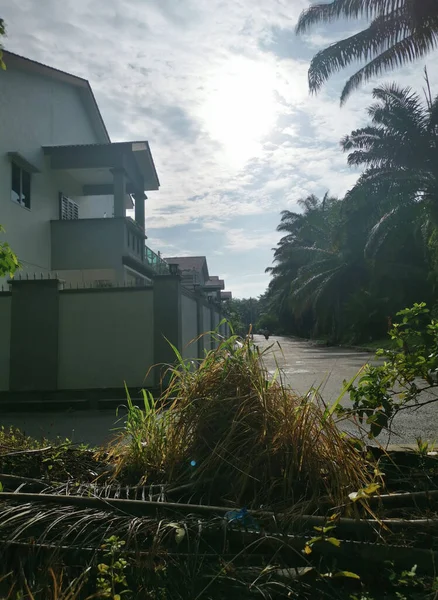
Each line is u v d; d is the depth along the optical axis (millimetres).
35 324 12102
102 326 12062
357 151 24266
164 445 3844
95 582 2543
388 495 3139
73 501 3031
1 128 15297
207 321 18188
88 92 20656
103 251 17469
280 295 70062
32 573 2584
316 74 17547
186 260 45562
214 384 3822
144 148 18250
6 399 11883
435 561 2533
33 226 16719
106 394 11688
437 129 22594
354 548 2592
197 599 2400
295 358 26766
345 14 16344
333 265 42438
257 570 2529
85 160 17844
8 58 15375
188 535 2666
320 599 2451
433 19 14383
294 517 2816
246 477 3217
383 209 25672
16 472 4059
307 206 59719
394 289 34125
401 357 4043
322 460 3268
